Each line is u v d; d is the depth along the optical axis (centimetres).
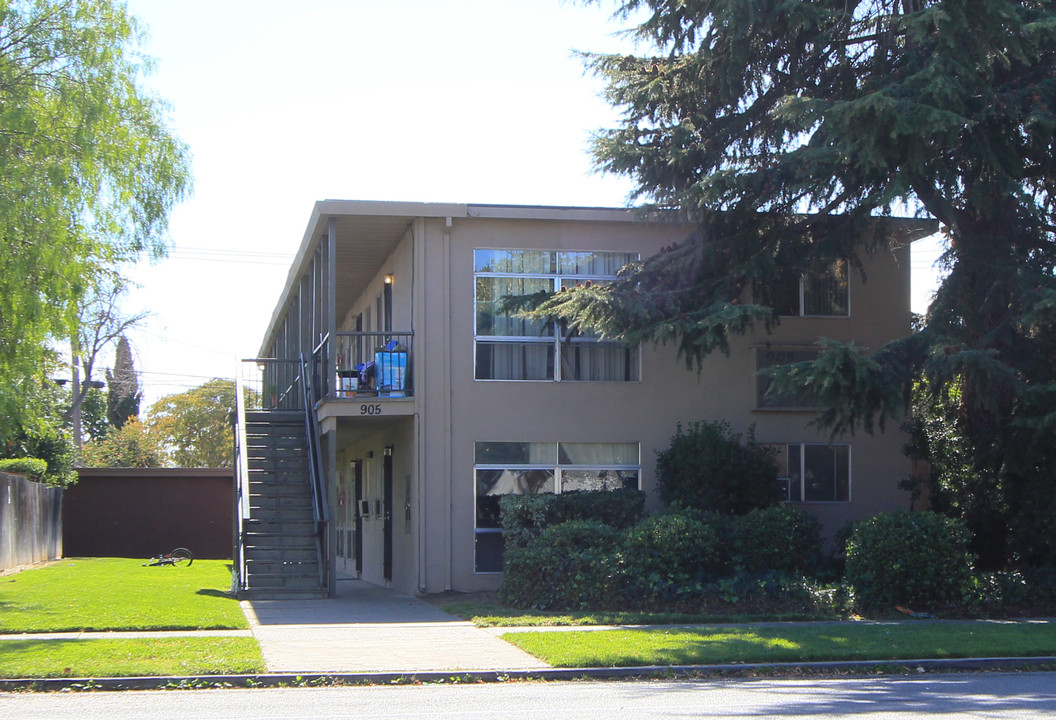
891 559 1545
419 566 1800
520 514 1744
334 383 1861
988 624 1416
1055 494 1652
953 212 1556
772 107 1697
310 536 1847
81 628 1326
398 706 913
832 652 1166
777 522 1677
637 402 1903
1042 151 1541
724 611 1534
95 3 1752
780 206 1691
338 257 2225
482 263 1873
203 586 1942
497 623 1425
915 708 896
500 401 1856
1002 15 1384
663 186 1702
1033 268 1529
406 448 1919
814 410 1947
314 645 1229
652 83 1688
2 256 1590
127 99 1781
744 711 882
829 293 1981
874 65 1619
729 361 1941
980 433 1725
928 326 1558
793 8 1512
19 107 1620
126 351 4828
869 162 1441
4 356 1680
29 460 2816
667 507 1797
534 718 853
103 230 1755
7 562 2416
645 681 1069
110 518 3469
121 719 848
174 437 5588
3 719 848
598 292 1642
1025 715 861
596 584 1567
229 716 863
